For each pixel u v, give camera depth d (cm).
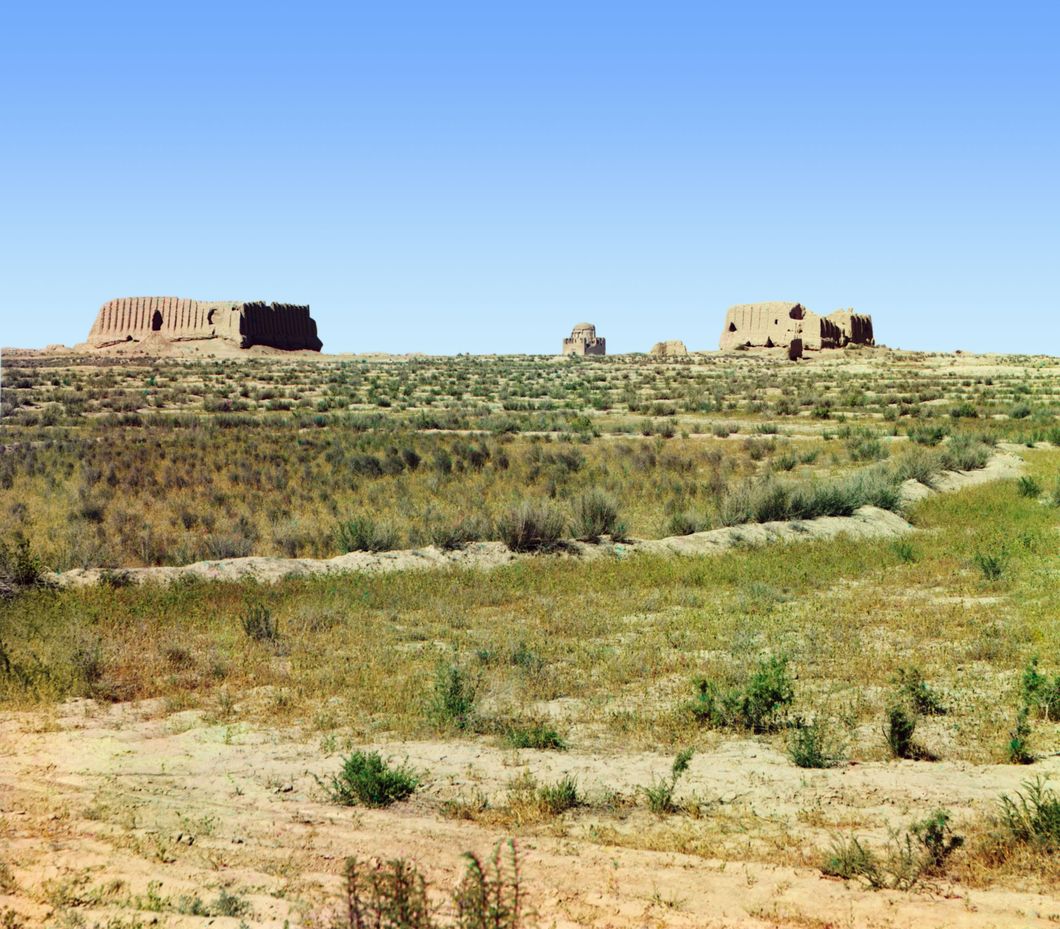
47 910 701
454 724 1176
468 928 584
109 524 2830
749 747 1107
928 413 6606
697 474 3997
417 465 4122
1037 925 679
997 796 932
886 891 744
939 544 2439
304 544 2559
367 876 628
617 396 8131
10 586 1886
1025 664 1400
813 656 1460
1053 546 2341
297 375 10338
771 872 782
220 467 4034
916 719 1156
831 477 3716
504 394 8494
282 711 1230
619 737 1145
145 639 1552
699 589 1991
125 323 14688
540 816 906
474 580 2038
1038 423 5800
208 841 843
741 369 11381
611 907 716
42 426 5891
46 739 1125
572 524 2581
